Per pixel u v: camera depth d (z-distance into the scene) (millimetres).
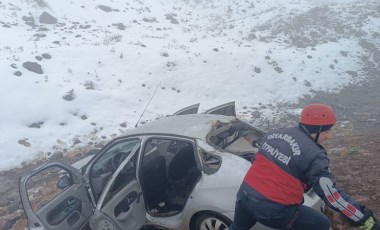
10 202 7664
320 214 3385
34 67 13492
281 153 3170
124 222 4918
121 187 4977
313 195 4395
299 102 14320
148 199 5410
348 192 5590
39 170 4562
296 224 3318
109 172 5336
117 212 4867
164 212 5367
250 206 3297
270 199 3176
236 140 5449
